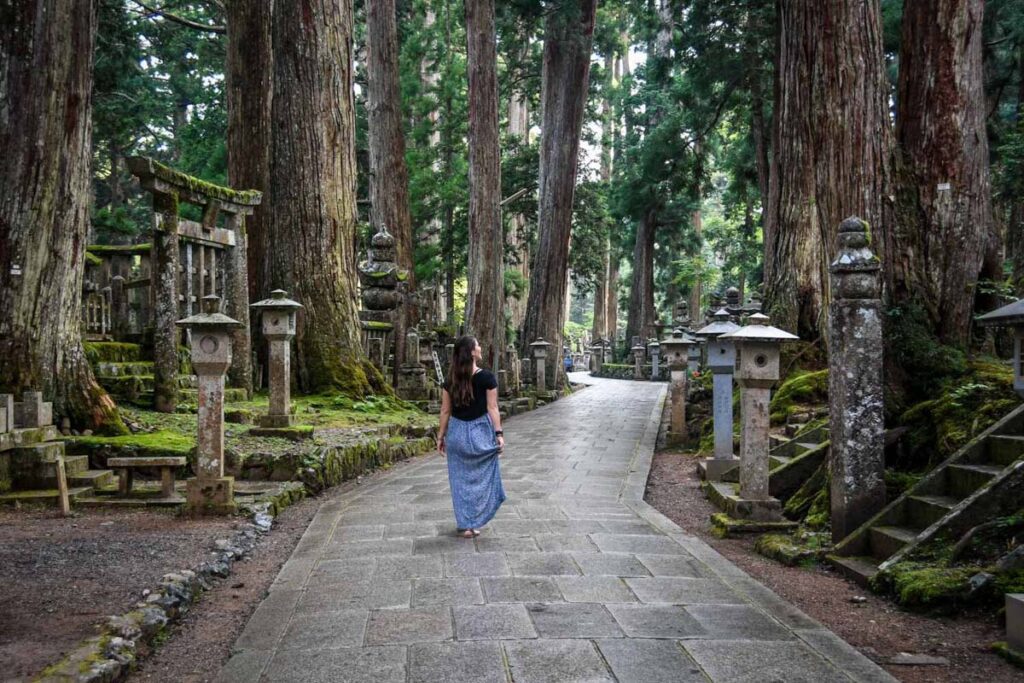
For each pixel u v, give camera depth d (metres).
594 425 15.79
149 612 4.00
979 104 8.45
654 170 29.47
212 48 27.02
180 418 9.55
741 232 38.03
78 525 6.05
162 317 9.92
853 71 8.08
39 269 7.92
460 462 6.00
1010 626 3.72
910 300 7.88
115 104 22.69
